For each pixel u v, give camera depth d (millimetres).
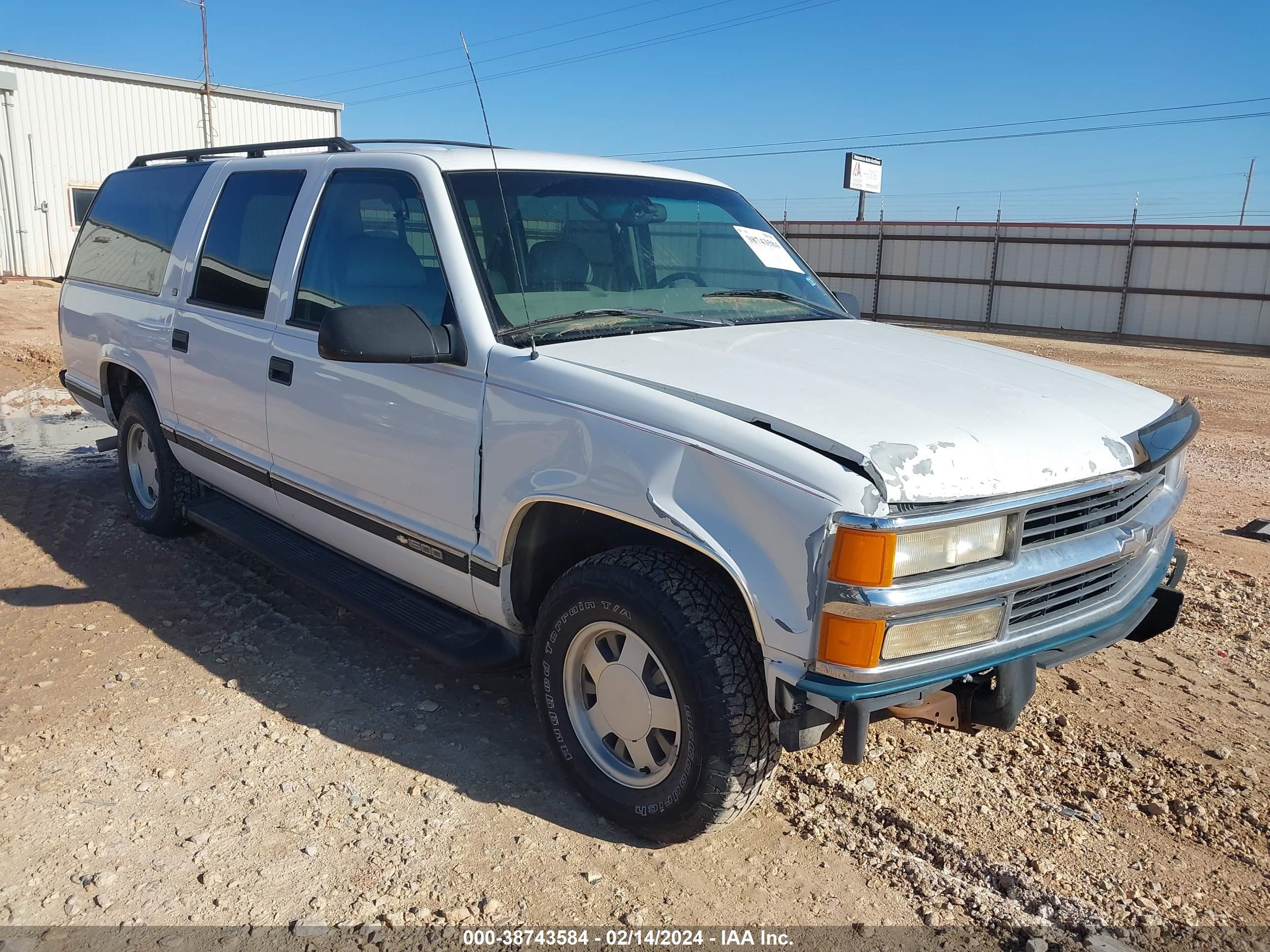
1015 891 2834
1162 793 3352
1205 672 4297
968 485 2586
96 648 4293
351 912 2709
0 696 3850
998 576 2629
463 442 3340
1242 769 3514
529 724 3762
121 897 2742
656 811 2945
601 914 2729
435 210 3566
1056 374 3477
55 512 6219
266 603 4816
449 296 3443
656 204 4176
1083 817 3213
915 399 2930
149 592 4930
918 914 2754
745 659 2752
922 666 2564
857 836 3088
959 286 25109
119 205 6074
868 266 26797
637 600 2830
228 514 5035
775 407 2758
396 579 3977
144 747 3502
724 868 2934
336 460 3930
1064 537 2838
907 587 2490
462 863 2924
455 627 3604
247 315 4449
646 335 3479
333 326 3111
